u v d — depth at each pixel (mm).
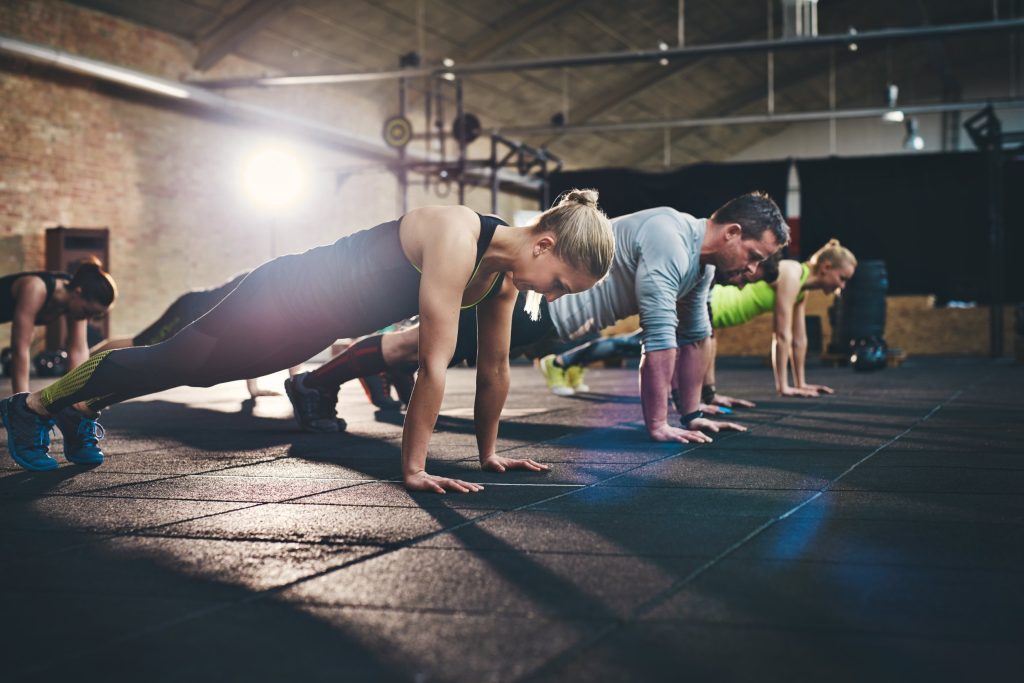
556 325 3174
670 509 1799
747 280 3020
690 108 19703
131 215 11281
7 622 1111
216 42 11930
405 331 3375
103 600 1203
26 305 3453
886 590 1209
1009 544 1474
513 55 15375
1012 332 13156
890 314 13188
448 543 1515
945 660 951
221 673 939
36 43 9812
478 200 18625
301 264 2070
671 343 2924
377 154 15375
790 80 19812
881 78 21312
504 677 914
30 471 2436
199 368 2162
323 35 12953
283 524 1689
